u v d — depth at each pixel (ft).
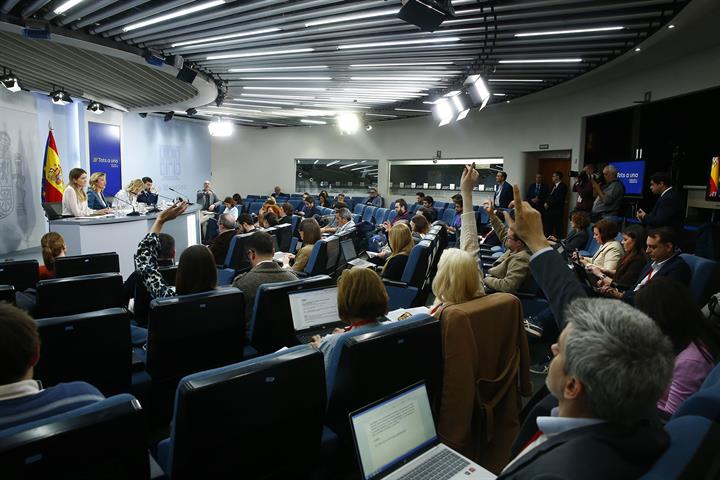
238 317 7.53
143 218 19.83
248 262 15.07
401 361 5.33
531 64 21.52
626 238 12.34
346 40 18.10
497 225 12.66
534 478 2.12
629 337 2.31
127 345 6.64
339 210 22.47
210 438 4.15
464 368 5.69
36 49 19.92
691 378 4.63
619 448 2.13
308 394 4.67
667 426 2.45
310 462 5.13
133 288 10.85
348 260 15.81
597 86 26.58
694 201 21.04
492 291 11.94
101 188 21.57
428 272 13.70
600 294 11.30
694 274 9.37
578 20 15.16
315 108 35.45
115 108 34.83
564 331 2.67
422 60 20.67
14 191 26.18
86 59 21.52
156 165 40.68
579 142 28.48
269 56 21.13
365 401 5.23
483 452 5.97
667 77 21.29
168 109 34.60
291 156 47.16
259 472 4.72
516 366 6.35
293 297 8.23
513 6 13.93
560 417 2.58
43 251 12.03
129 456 3.65
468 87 20.83
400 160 41.83
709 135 21.93
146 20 16.76
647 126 23.79
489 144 35.58
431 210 24.00
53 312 8.70
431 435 4.86
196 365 7.48
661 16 14.98
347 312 6.07
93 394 4.11
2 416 3.67
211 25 16.90
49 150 28.09
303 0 14.38
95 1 14.85
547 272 3.83
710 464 2.00
